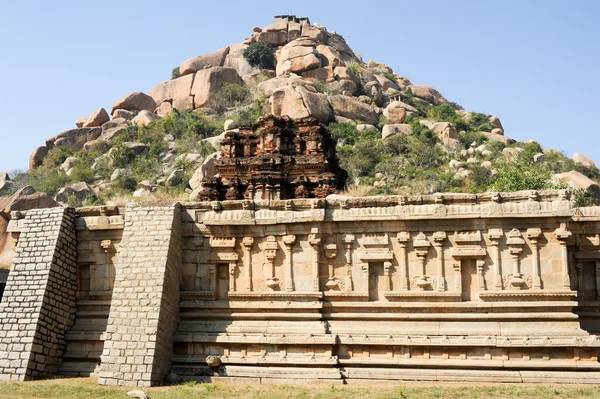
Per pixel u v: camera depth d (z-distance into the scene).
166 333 26.55
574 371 24.45
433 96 143.50
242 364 26.33
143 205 28.47
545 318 25.45
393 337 25.88
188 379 26.06
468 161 97.81
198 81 124.88
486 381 24.53
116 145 107.38
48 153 114.44
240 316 27.59
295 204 27.95
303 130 52.66
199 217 28.81
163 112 124.69
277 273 27.80
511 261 26.16
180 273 28.41
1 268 36.41
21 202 54.28
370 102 120.81
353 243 27.53
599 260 27.23
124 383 24.83
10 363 26.38
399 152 102.69
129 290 26.48
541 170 61.22
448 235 26.88
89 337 28.25
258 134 53.81
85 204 87.38
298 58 126.25
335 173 53.56
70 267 29.41
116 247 29.56
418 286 26.69
